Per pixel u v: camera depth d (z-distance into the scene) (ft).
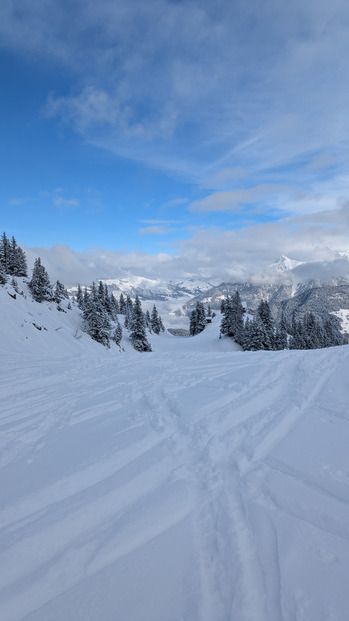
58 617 6.95
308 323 180.96
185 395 23.25
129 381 28.96
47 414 20.59
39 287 135.64
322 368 29.37
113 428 17.92
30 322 87.10
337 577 7.52
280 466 12.89
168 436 16.60
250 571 7.97
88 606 7.20
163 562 8.41
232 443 15.29
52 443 16.11
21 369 35.70
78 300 234.58
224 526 9.66
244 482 11.94
